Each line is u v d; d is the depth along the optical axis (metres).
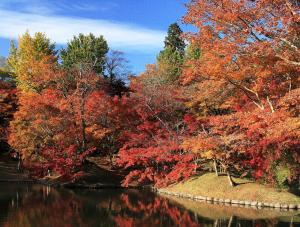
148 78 45.78
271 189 26.81
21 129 37.69
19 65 51.81
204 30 17.84
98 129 37.50
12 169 43.31
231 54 17.81
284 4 15.89
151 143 35.41
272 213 23.47
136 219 21.64
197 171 33.84
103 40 55.19
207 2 17.23
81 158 36.44
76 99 36.97
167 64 52.78
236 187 28.36
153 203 27.36
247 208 25.50
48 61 43.34
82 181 36.47
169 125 36.44
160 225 20.12
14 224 19.59
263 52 17.16
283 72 19.33
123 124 38.31
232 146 26.33
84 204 26.41
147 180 38.22
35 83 43.88
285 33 16.23
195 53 50.69
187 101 36.53
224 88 23.86
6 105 44.62
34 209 23.95
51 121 36.34
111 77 49.31
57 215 22.30
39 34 52.84
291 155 24.98
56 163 36.22
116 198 29.62
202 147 26.61
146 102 37.34
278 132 16.84
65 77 38.59
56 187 35.62
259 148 25.56
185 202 27.98
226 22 17.14
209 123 29.41
